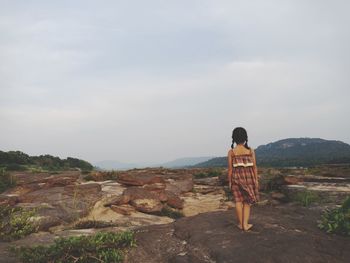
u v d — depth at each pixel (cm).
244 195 699
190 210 1336
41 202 1112
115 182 1556
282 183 1481
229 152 718
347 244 637
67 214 1015
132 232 743
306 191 1300
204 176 2192
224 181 1728
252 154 711
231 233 688
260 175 1563
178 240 698
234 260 572
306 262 555
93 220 1003
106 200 1202
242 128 711
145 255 653
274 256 569
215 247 625
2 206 1014
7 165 3488
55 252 640
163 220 1112
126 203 1205
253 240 638
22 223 886
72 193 1223
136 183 1411
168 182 1639
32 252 667
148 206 1188
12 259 668
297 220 804
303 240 632
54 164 4691
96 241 663
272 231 684
